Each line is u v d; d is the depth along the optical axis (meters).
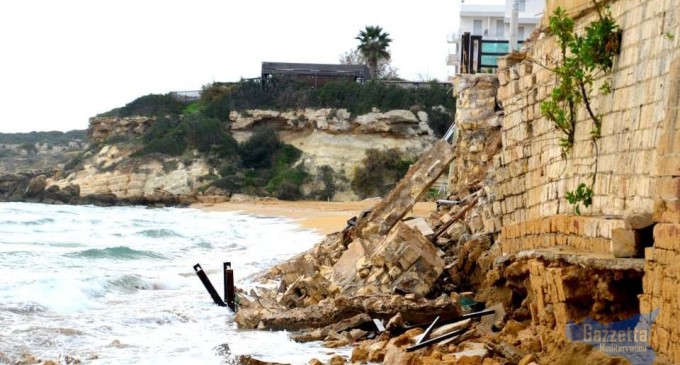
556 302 15.19
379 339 20.81
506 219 23.30
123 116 131.88
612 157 15.91
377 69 136.88
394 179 109.88
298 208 95.94
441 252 26.20
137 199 114.00
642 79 14.61
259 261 43.91
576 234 17.08
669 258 11.56
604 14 16.75
